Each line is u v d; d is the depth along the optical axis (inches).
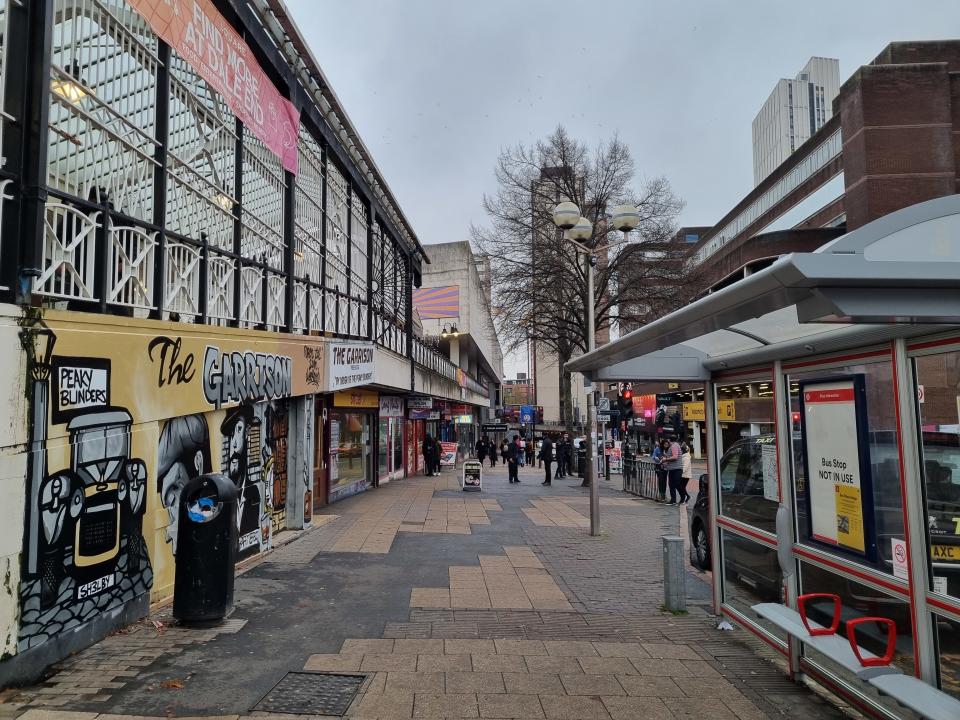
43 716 157.2
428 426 1259.8
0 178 181.5
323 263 490.9
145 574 238.4
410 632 233.3
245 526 340.8
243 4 346.3
